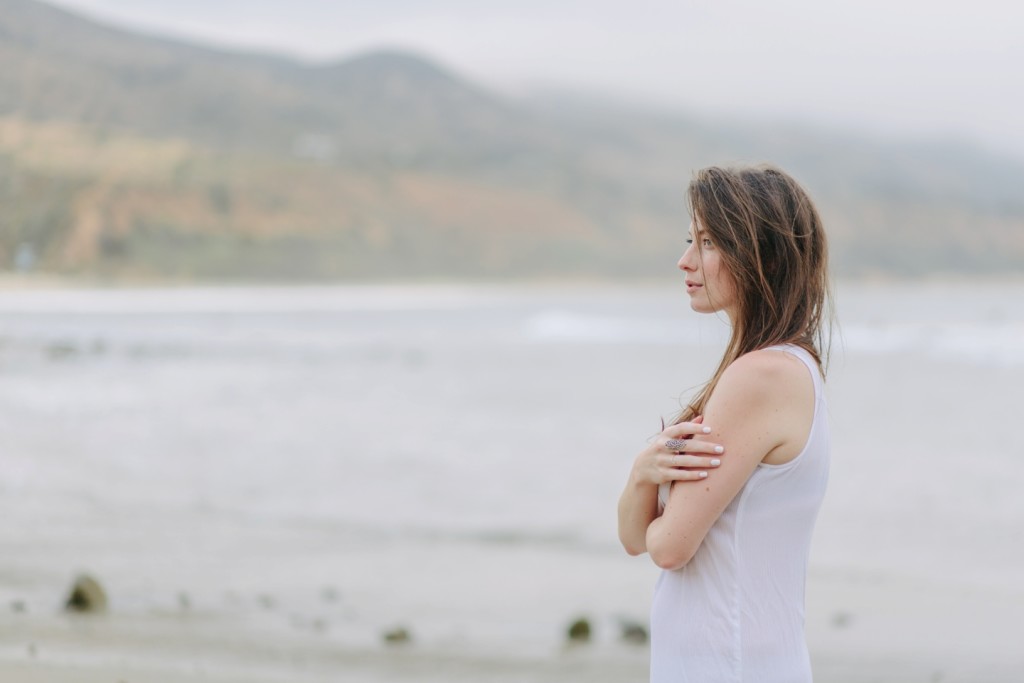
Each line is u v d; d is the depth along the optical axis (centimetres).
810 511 210
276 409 1966
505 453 1518
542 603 727
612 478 1317
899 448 1566
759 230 214
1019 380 2572
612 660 573
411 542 940
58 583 702
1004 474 1328
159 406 1869
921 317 6319
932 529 1024
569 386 2561
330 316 6744
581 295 14825
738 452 203
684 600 211
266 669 518
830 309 227
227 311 6594
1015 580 815
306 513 1064
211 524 966
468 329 5422
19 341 2488
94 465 1247
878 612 711
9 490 1051
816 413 209
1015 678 534
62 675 444
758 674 204
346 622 652
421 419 1898
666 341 4453
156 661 507
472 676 533
